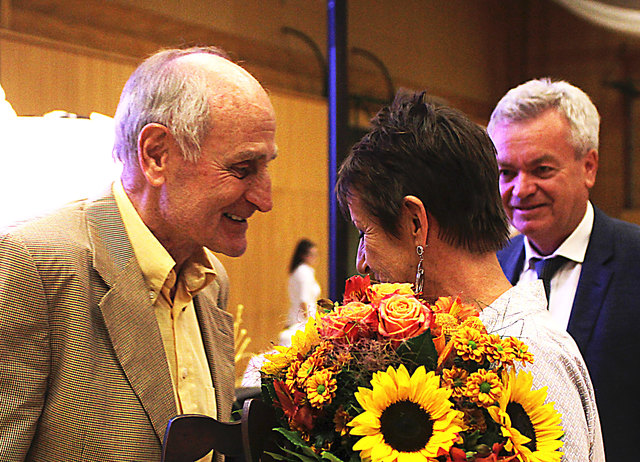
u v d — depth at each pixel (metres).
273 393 1.01
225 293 1.57
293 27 8.10
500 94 12.34
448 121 1.13
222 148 1.19
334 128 2.21
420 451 0.86
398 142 1.13
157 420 1.20
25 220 1.20
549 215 1.90
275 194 7.50
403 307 0.95
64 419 1.14
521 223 1.94
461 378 0.91
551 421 0.92
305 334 1.01
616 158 11.87
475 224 1.11
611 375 1.80
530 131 1.87
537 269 1.99
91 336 1.17
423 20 10.34
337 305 1.05
